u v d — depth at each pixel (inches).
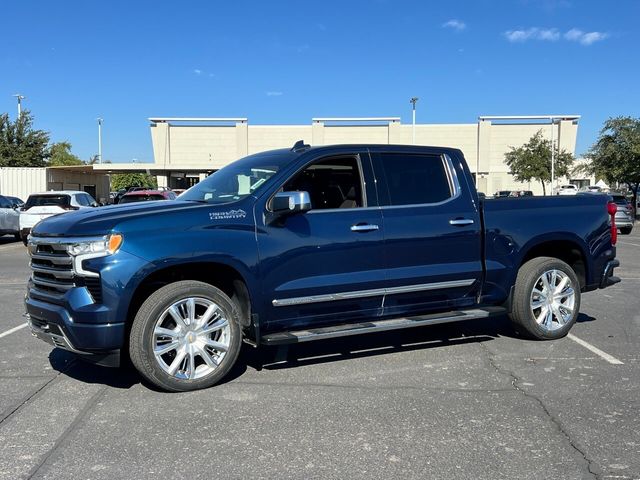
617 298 363.6
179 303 190.9
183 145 2426.2
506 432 162.9
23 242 776.3
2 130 1720.0
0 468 142.7
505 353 239.3
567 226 255.8
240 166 233.5
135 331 185.9
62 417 173.9
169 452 151.1
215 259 191.5
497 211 241.4
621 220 952.3
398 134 2346.2
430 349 245.8
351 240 211.0
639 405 182.5
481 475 139.0
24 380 207.3
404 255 220.7
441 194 232.5
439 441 157.2
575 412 177.0
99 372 215.8
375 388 198.1
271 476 138.9
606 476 138.6
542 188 2401.6
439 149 235.8
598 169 1498.5
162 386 190.1
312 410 178.7
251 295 198.4
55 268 190.1
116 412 177.5
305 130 2381.9
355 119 2331.4
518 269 248.2
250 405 182.9
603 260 267.0
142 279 182.9
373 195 219.8
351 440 157.8
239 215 197.8
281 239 201.6
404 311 227.8
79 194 807.1
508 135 2377.0
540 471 140.9
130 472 140.9
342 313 215.6
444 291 231.9
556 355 236.4
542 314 255.0
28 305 200.2
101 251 181.3
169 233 187.5
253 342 206.1
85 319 180.7
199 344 195.0
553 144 2039.9
